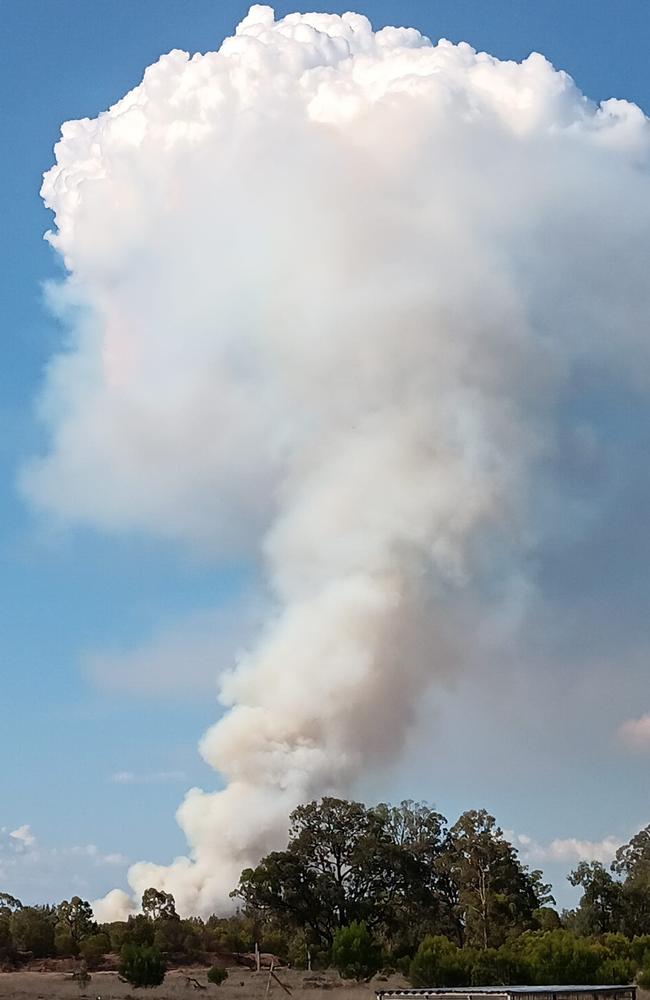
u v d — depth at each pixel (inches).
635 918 5487.2
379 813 5556.1
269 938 5211.6
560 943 3467.0
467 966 3403.1
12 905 5369.1
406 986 3572.8
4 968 4473.4
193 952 5064.0
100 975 4104.3
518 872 5241.1
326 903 5128.0
